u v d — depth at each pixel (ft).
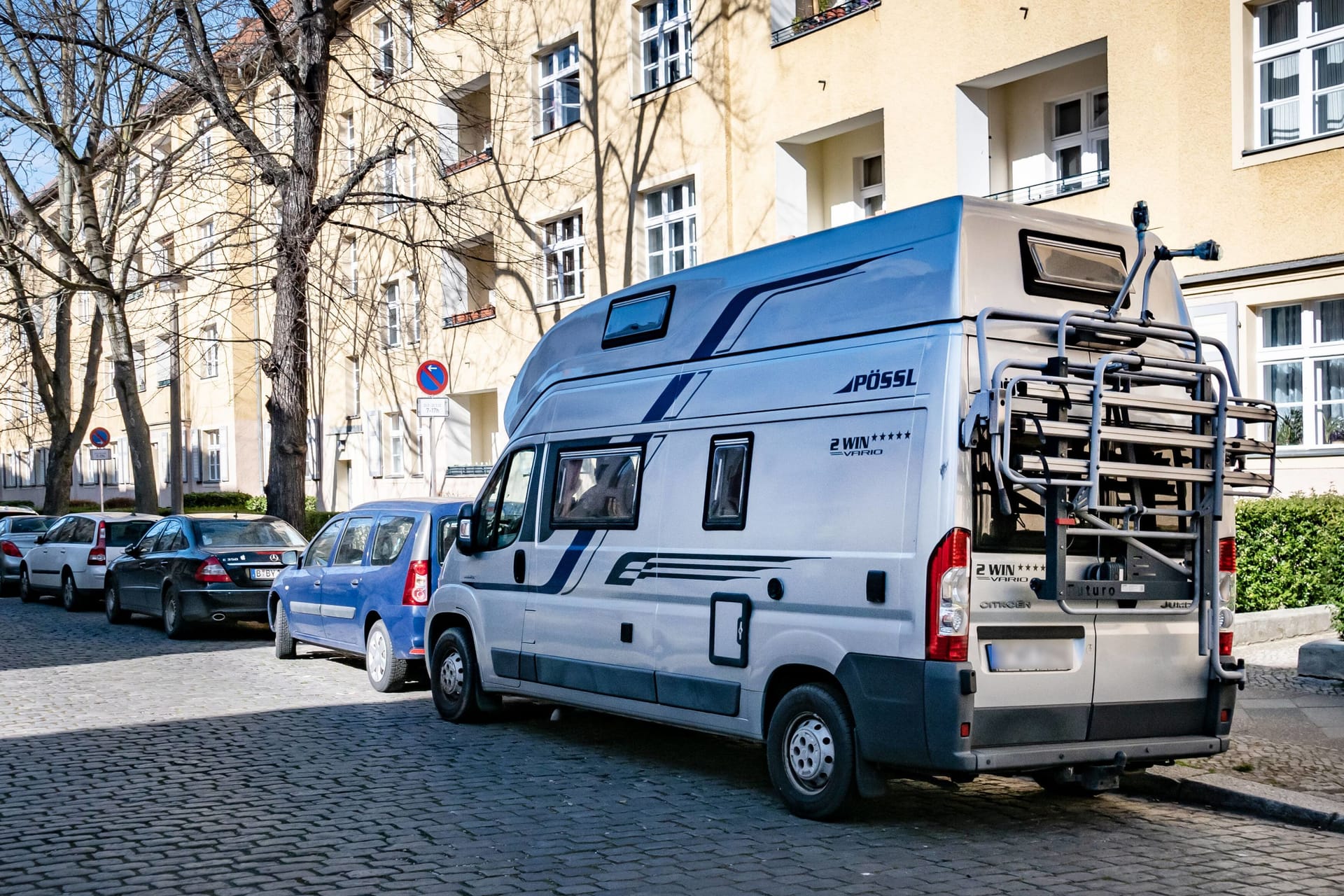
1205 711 23.35
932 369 21.35
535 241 88.17
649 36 78.02
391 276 105.70
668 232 76.43
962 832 22.38
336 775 27.09
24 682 41.37
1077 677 21.75
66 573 69.77
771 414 24.45
